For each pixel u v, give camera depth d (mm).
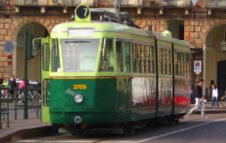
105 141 31594
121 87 33375
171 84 42844
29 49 43219
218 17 83375
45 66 33719
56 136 34781
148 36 38094
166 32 44938
